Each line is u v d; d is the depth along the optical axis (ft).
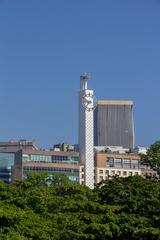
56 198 317.42
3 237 236.02
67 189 345.92
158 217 288.92
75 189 345.72
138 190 339.77
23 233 252.62
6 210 260.01
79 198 330.34
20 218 257.55
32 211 294.46
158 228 276.00
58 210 312.50
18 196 315.99
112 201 334.24
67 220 284.82
